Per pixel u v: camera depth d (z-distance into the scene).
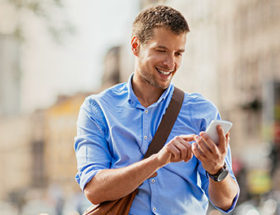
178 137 2.86
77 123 3.21
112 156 3.12
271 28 33.72
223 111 37.56
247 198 26.42
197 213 3.10
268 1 33.97
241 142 35.12
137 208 3.02
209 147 2.80
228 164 3.14
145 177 2.88
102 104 3.13
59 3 15.39
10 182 88.88
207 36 34.66
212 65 35.56
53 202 34.03
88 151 3.09
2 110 85.56
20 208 44.59
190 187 3.08
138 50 3.14
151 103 3.13
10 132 88.31
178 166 3.04
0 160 90.06
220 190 2.99
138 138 3.06
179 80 31.47
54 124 72.69
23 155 86.00
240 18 36.78
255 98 28.47
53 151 74.69
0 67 16.34
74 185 71.56
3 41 16.00
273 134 14.57
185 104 3.13
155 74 3.05
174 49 3.03
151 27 3.04
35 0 15.13
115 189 2.92
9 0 15.10
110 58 59.34
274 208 14.35
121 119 3.10
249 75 35.69
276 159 14.59
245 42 36.47
